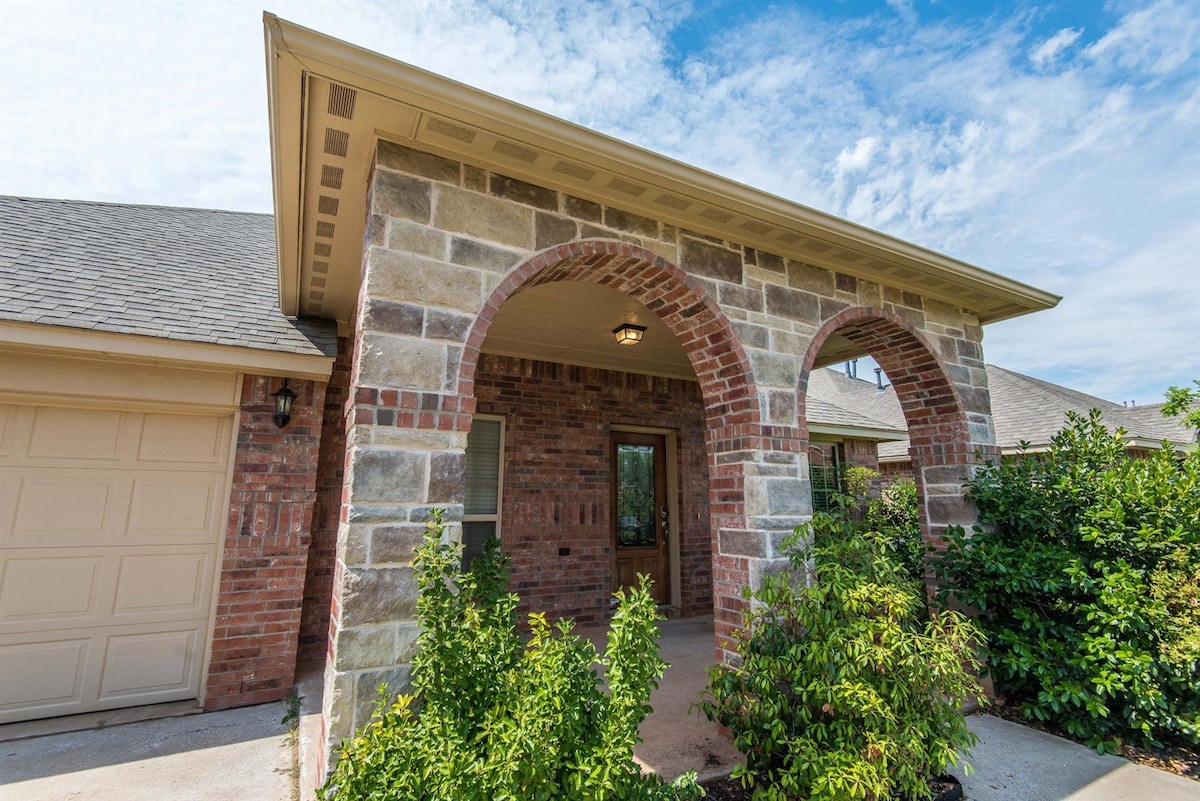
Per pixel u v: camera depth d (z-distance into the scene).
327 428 4.79
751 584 3.24
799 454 3.55
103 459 3.80
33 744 3.17
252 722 3.51
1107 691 3.37
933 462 4.60
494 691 1.94
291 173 2.66
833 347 5.58
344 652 2.09
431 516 2.29
